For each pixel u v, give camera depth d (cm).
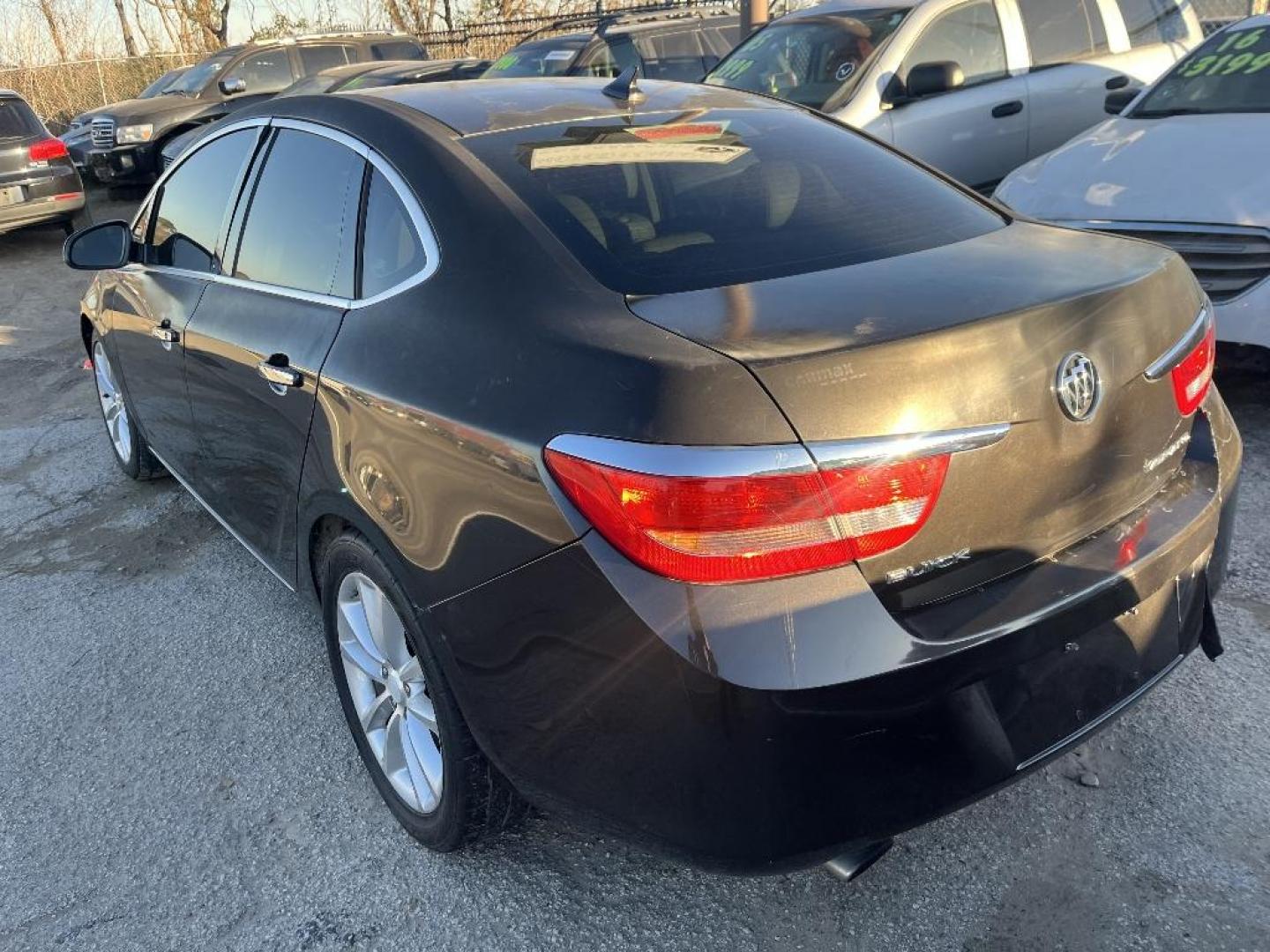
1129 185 452
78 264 385
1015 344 188
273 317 284
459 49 2022
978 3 686
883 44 665
